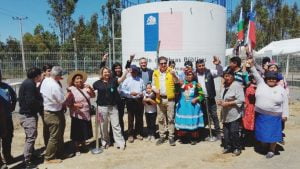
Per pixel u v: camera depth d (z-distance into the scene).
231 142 6.89
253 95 6.95
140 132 8.10
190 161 6.49
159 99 7.51
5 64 19.39
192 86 7.41
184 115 7.42
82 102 6.93
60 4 47.28
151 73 8.09
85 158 6.81
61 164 6.46
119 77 7.69
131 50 15.06
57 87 6.29
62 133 6.66
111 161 6.60
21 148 7.62
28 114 6.25
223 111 6.80
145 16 14.34
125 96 7.75
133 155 6.94
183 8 13.91
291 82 23.94
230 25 49.97
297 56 27.02
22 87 6.23
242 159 6.54
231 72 6.64
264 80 6.63
